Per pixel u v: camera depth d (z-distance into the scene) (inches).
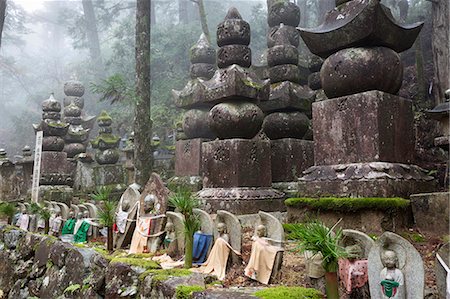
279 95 359.6
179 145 434.9
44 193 482.0
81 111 719.7
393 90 251.9
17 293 289.7
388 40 249.1
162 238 243.3
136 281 182.7
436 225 209.9
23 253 312.5
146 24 410.3
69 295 221.8
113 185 535.2
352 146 245.1
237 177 298.2
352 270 138.8
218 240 191.0
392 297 125.5
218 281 175.3
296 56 383.9
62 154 510.6
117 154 585.6
